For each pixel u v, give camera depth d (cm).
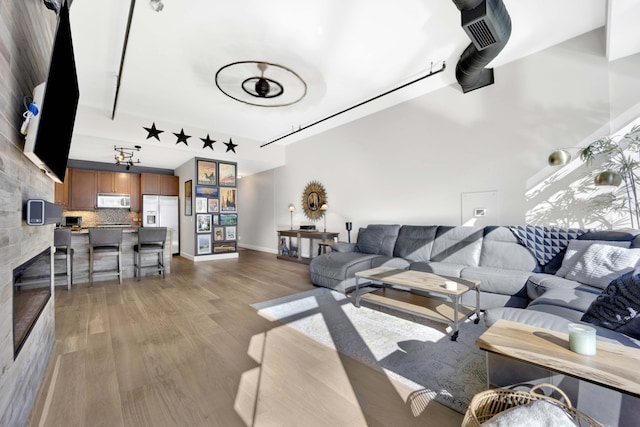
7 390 113
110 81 379
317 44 313
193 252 640
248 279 456
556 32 303
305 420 143
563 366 98
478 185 384
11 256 119
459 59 329
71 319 280
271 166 761
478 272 299
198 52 320
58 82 143
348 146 565
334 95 441
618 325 135
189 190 668
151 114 505
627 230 247
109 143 511
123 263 470
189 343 229
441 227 389
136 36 290
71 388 168
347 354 211
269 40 304
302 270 530
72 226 602
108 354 210
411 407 153
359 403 156
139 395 162
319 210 630
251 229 880
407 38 305
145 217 699
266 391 167
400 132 475
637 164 271
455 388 169
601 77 295
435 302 284
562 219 319
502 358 130
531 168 340
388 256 414
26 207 140
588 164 302
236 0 248
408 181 465
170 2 247
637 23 235
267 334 246
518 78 349
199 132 582
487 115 376
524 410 99
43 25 172
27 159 146
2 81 110
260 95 373
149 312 301
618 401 104
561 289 218
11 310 117
